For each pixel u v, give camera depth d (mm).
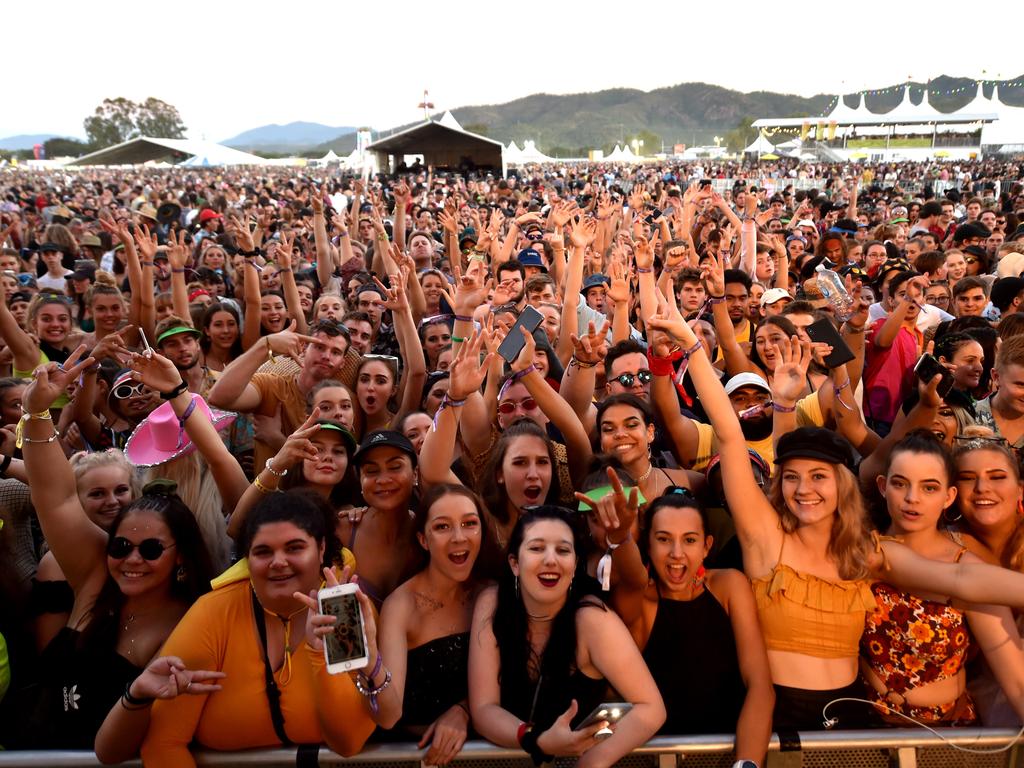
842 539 2727
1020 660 2660
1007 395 3914
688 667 2756
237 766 2523
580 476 3980
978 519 2963
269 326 6840
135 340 6578
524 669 2682
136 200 23297
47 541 2898
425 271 8023
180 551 2875
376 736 2738
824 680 2703
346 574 2350
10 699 2820
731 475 2906
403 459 3170
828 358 3709
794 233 11531
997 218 12297
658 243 10086
